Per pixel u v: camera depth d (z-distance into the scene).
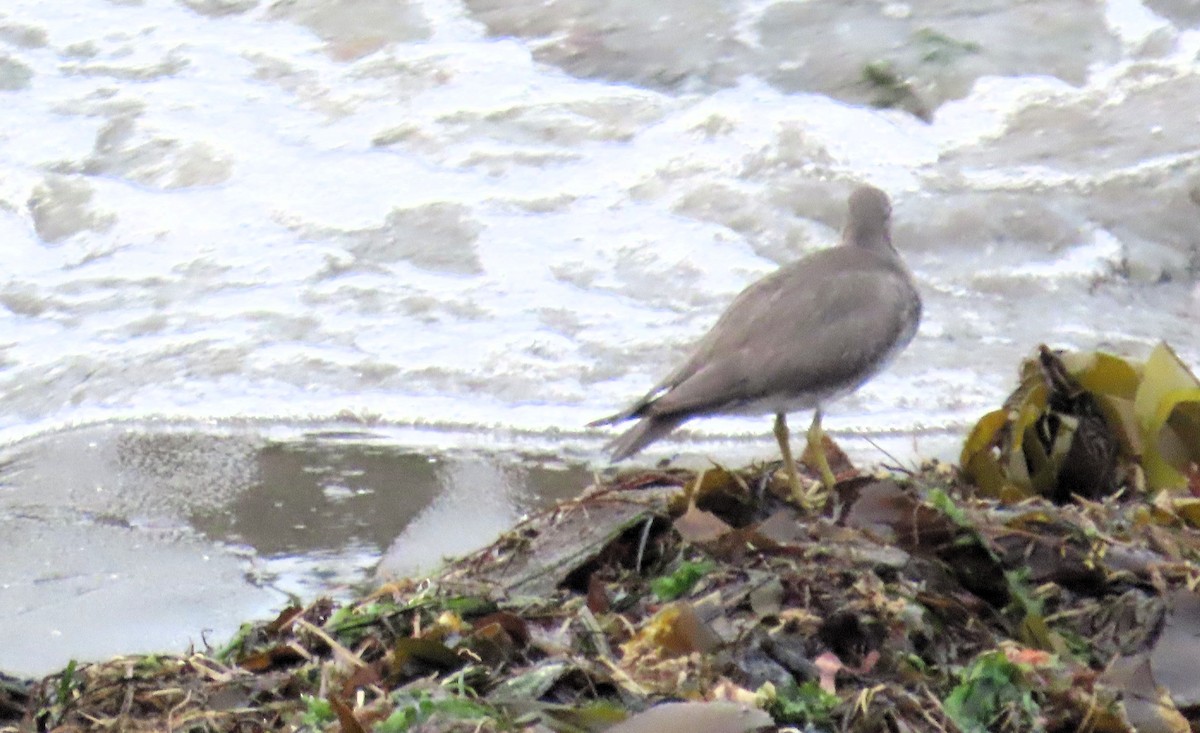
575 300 12.68
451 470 10.38
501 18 17.55
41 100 16.06
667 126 15.48
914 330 8.91
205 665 6.78
